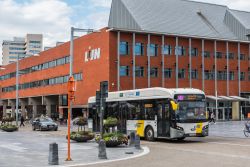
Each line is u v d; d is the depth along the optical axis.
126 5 71.50
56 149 15.12
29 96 93.88
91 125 34.53
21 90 99.12
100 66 63.22
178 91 25.19
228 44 73.19
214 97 68.31
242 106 73.06
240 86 73.81
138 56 63.94
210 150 19.55
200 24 74.50
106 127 26.47
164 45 66.56
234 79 73.50
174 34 66.50
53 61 81.38
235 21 77.44
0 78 115.12
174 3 77.75
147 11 72.06
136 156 17.56
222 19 79.88
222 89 71.81
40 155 18.41
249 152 18.23
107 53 61.53
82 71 68.94
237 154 17.41
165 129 25.39
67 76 75.19
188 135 24.73
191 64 68.94
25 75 96.62
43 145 24.02
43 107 90.19
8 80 108.69
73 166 14.45
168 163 14.77
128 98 29.44
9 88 107.88
